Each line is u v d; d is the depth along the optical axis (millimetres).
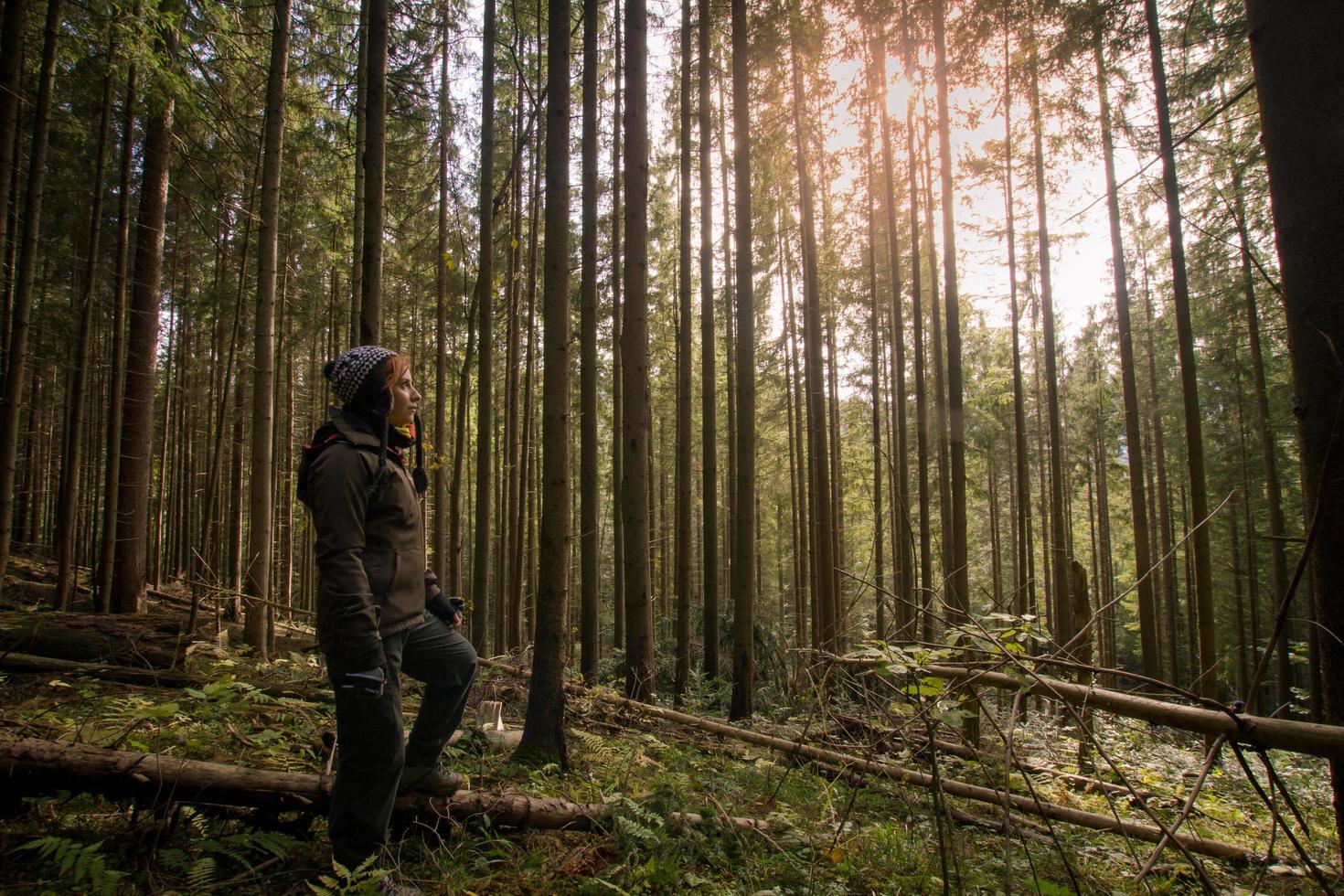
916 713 2592
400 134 10656
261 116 8859
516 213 11016
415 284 13883
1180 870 3279
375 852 2096
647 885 2375
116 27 6043
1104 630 15195
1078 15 7242
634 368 6375
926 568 9516
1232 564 17672
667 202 13633
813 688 3486
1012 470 19453
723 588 19469
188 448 16984
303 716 3727
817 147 10836
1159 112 7219
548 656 3740
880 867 2861
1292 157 2252
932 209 11633
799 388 15688
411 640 2408
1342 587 2096
